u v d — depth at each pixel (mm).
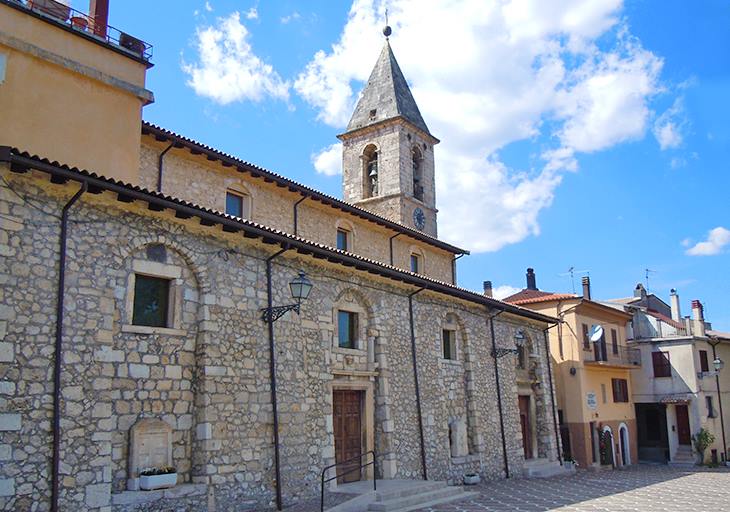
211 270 14961
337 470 18062
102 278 12773
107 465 12094
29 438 11117
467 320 25078
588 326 36656
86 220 12703
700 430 39781
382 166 33812
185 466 13852
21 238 11609
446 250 31328
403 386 20781
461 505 17984
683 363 40938
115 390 12742
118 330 12992
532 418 29484
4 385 10961
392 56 36781
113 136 15734
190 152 19250
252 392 15258
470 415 24172
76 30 15289
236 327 15234
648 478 29047
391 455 19484
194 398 14250
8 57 14047
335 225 24922
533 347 30156
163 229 14094
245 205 21375
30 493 10977
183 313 14352
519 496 20516
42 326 11641
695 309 42156
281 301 16609
